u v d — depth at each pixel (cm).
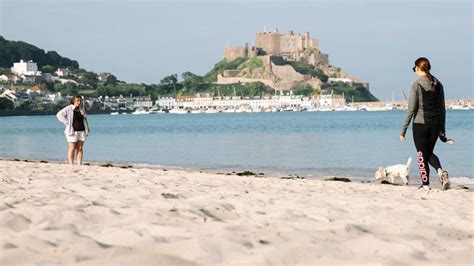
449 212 873
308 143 5131
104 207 816
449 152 3525
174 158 3591
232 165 3048
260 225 695
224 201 960
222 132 8344
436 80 1232
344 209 898
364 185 1540
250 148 4534
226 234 585
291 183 1573
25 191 1098
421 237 639
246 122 15150
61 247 519
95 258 470
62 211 761
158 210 802
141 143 5472
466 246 593
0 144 5356
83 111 2048
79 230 647
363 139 5619
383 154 3666
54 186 1202
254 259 488
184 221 698
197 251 506
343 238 614
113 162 3266
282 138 6206
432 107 1234
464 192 1234
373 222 745
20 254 476
